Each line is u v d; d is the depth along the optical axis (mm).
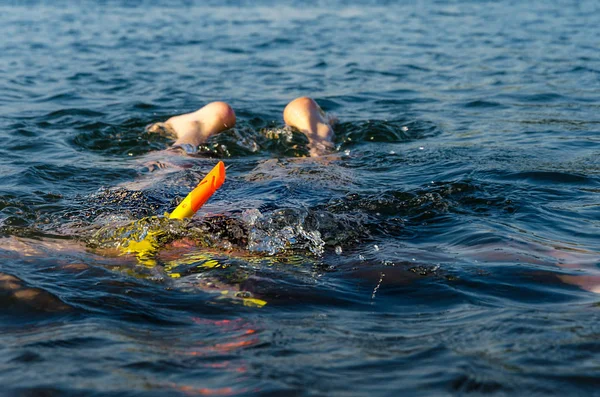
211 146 6176
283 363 2436
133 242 3807
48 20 16484
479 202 4609
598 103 8195
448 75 10180
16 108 7727
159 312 2957
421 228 4176
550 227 4145
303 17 17891
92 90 8938
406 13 18891
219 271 3441
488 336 2639
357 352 2525
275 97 8703
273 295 3146
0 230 4074
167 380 2318
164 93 8836
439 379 2299
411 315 2924
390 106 8234
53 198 4719
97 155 6023
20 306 2982
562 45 12742
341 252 3762
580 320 2783
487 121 7367
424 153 6031
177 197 4727
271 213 4141
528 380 2285
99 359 2480
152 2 21812
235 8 20203
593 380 2281
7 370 2398
